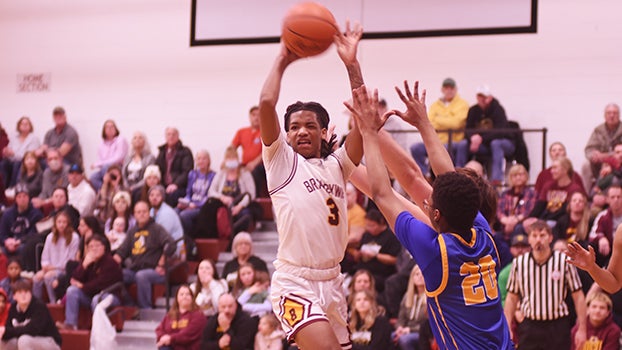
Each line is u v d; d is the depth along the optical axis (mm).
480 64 14562
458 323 4309
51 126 16750
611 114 13008
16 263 12852
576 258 5109
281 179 4844
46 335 11508
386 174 4531
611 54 14078
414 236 4340
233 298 10492
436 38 14742
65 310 12297
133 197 14273
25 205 14398
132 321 12242
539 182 12125
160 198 13219
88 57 16688
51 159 15227
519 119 14336
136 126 16312
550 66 14281
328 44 4652
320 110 5109
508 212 12148
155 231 12789
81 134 16547
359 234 12070
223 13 14445
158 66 16312
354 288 10375
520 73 14391
